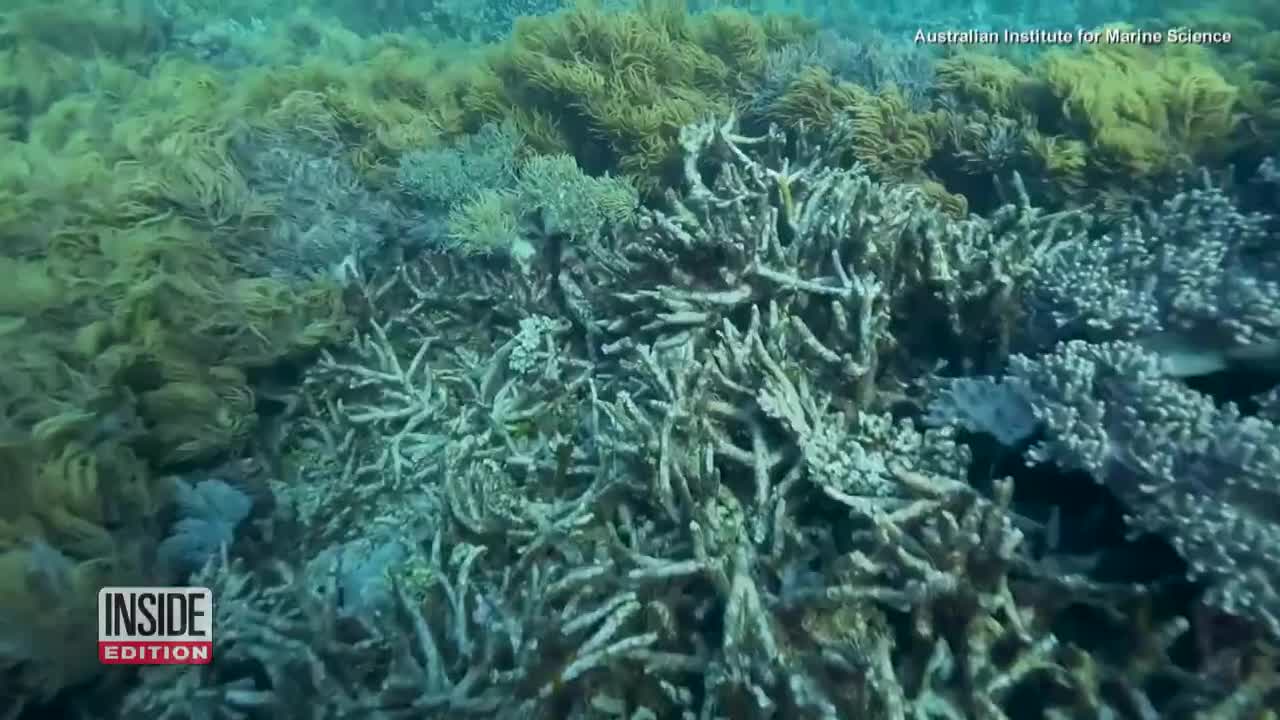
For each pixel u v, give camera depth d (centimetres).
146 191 541
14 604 299
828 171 539
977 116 629
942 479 307
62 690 317
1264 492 263
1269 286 335
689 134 603
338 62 870
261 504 425
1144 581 279
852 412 374
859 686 260
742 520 321
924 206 488
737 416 364
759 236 436
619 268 490
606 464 366
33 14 914
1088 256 397
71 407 383
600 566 304
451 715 283
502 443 446
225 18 1233
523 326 505
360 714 289
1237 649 256
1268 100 575
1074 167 550
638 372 421
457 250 572
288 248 551
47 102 800
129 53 961
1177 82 575
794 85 672
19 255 491
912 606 274
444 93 763
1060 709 264
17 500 339
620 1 914
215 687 319
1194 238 398
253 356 471
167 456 417
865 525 310
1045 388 319
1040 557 298
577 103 684
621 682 287
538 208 566
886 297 391
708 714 266
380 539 397
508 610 321
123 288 453
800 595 281
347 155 675
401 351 537
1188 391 301
